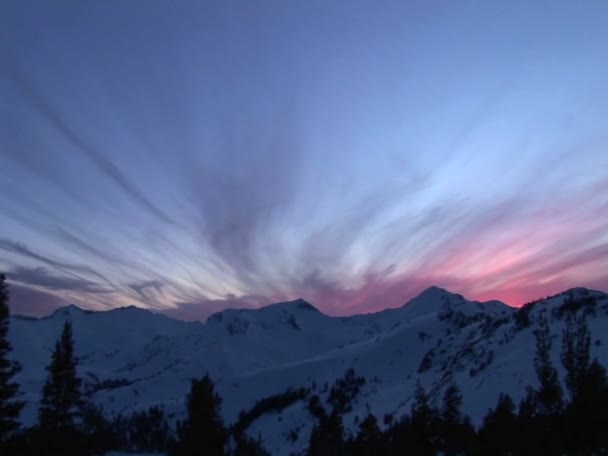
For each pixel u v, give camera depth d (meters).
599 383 46.78
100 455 35.06
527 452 58.53
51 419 31.94
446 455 80.62
